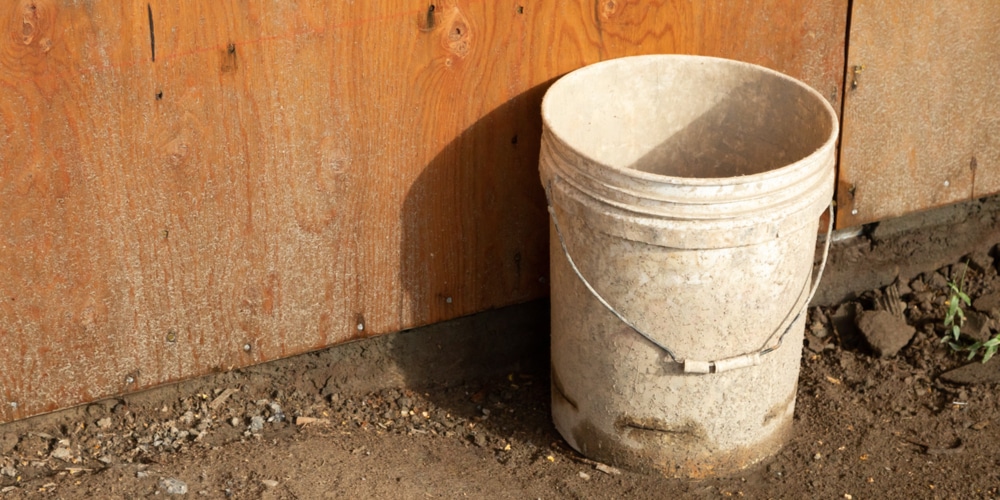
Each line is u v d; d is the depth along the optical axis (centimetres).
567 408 332
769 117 326
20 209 288
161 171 297
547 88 330
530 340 379
